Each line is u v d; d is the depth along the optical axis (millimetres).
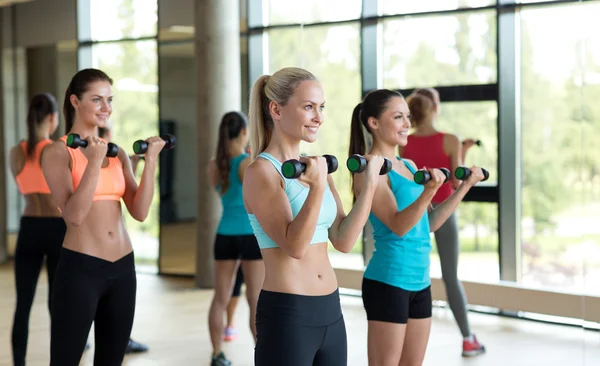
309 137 2318
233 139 4332
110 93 3104
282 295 2260
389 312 2885
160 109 7684
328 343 2314
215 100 7047
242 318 5840
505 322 4828
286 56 6863
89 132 3102
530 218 5270
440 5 5785
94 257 2943
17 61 8570
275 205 2246
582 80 4074
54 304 2945
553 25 5160
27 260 4262
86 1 8117
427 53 5883
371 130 3064
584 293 3896
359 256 6180
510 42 5355
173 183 7688
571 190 5102
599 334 3844
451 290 4453
